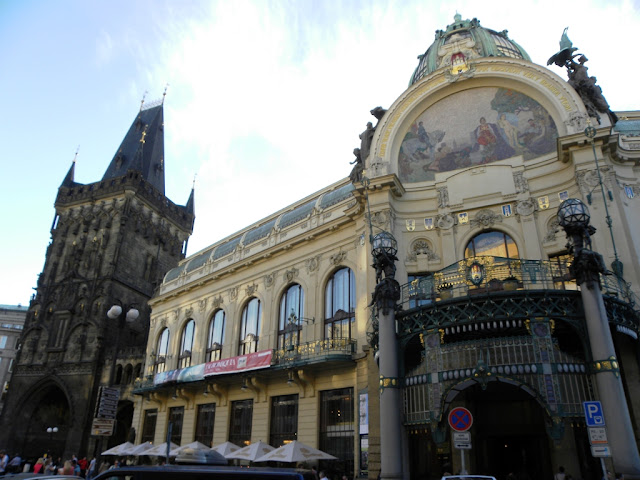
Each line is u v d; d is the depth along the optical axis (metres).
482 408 20.34
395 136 25.64
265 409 27.23
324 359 22.83
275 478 9.29
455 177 23.86
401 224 23.86
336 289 26.53
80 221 58.38
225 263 35.50
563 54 23.73
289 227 30.95
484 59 24.62
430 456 19.34
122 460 36.34
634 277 18.17
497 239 22.16
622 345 17.34
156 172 68.75
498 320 16.42
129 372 46.38
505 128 23.80
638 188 20.77
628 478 13.23
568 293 16.03
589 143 20.44
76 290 53.31
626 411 13.98
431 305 17.47
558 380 15.20
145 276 56.59
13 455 48.75
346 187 29.31
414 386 17.48
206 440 30.58
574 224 16.02
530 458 19.33
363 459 20.66
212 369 28.70
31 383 50.66
